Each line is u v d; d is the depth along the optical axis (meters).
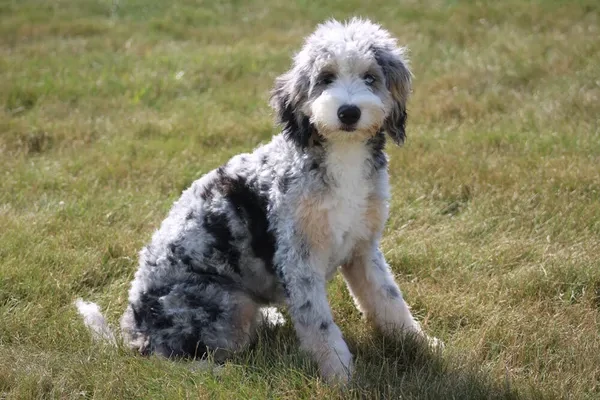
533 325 7.07
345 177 6.45
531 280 7.88
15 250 8.80
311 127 6.54
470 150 11.41
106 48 18.62
